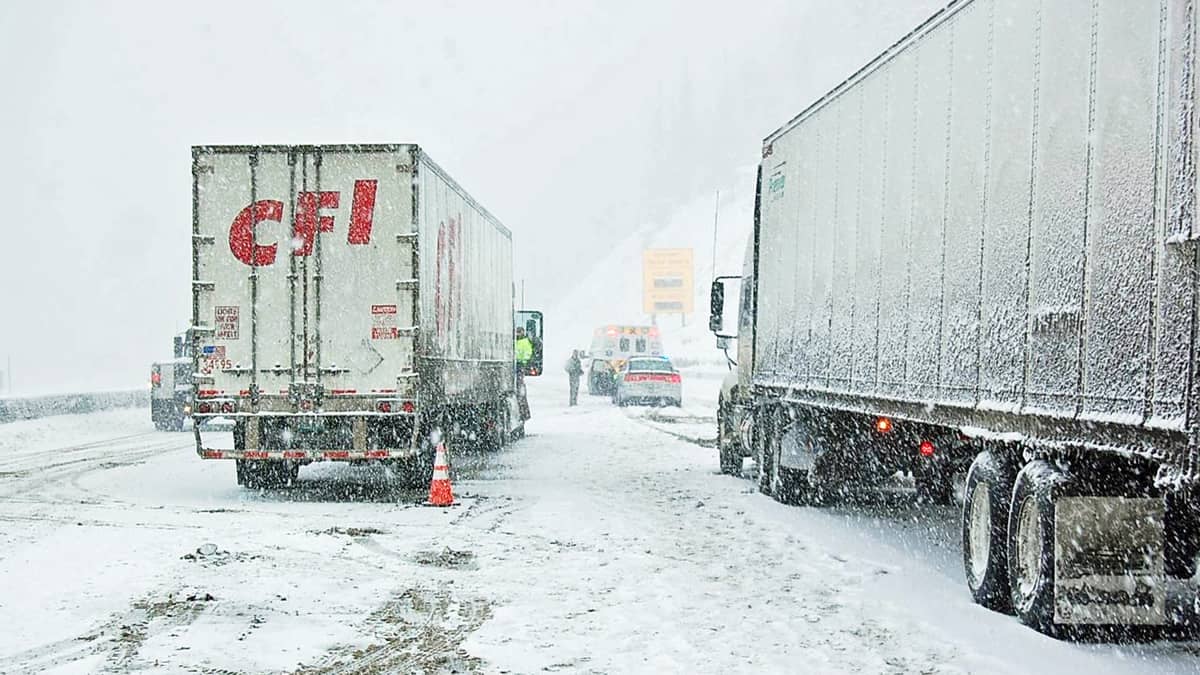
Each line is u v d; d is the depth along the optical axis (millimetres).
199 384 15445
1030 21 8484
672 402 42969
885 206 11695
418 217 15422
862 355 12312
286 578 10062
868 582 10188
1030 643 8023
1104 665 7469
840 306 13148
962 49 9789
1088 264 7551
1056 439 7914
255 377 15430
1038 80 8328
